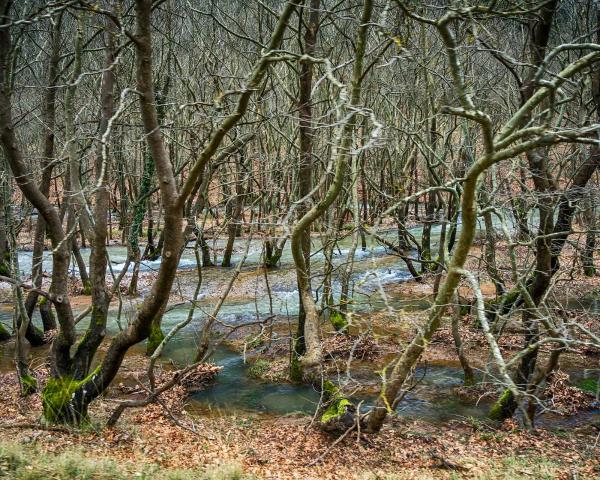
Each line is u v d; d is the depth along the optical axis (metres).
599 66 10.80
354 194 12.30
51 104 12.54
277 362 14.88
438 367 14.38
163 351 15.93
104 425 10.09
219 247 32.09
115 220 41.41
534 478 8.78
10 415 10.46
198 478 7.91
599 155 11.14
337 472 8.92
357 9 17.47
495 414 11.58
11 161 8.81
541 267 10.48
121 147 17.22
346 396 10.75
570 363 14.34
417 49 17.64
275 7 20.83
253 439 10.39
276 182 19.39
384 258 27.56
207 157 8.02
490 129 7.04
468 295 19.53
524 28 14.26
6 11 8.65
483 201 13.90
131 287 15.77
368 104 22.58
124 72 16.20
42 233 14.74
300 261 9.89
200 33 19.36
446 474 9.01
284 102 22.09
